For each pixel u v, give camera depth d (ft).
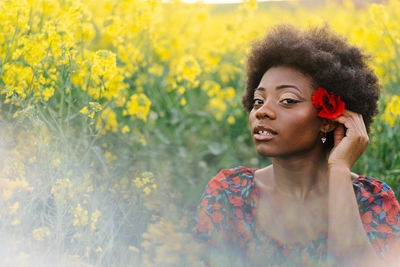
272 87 5.40
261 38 6.09
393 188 9.66
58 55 8.26
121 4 12.73
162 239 6.69
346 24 19.10
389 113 10.78
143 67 12.37
